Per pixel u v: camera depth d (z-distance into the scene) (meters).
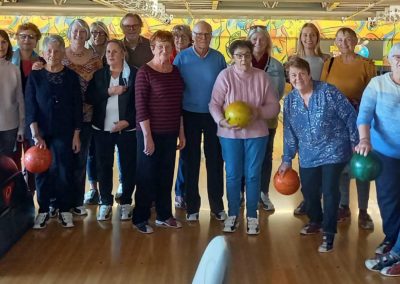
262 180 5.09
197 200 4.68
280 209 5.14
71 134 4.40
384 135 3.52
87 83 4.56
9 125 4.32
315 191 4.15
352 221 4.76
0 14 13.88
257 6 13.31
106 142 4.55
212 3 12.21
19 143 4.80
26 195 4.40
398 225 3.72
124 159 4.61
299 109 3.90
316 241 4.23
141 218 4.40
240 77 4.19
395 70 3.41
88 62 4.59
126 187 4.68
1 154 4.18
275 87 4.76
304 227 4.42
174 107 4.21
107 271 3.63
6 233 3.95
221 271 1.33
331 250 4.02
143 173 4.27
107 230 4.44
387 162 3.56
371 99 3.52
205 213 4.93
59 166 4.42
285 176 4.18
